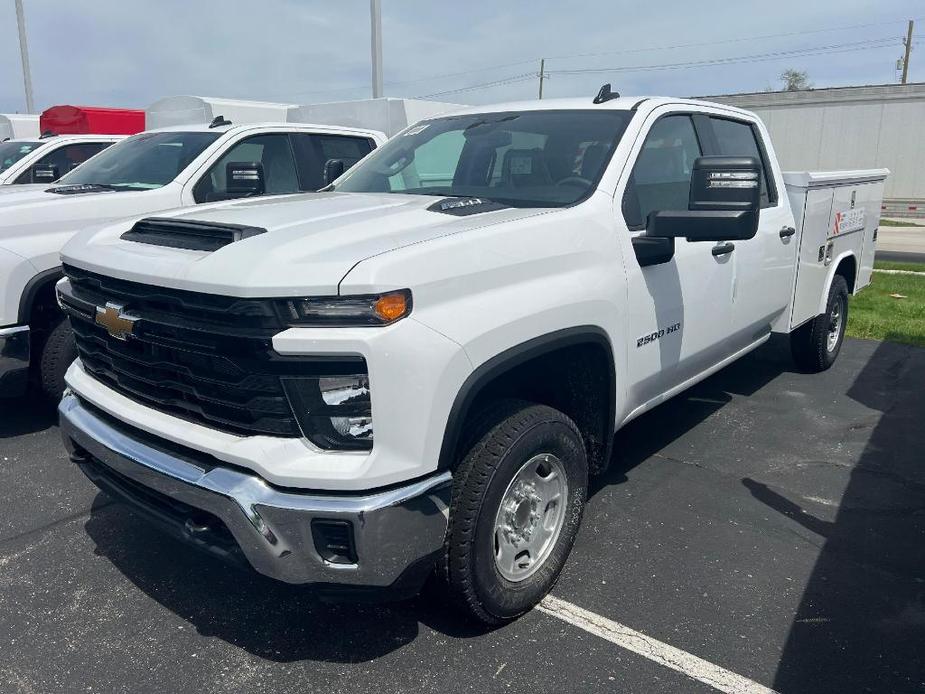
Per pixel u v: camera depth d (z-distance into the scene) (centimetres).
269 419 249
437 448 256
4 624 309
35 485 437
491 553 286
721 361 476
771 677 278
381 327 241
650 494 425
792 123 2575
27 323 473
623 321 344
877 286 1130
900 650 293
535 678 278
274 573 251
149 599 327
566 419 312
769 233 489
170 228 306
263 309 241
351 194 393
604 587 334
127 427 296
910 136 2398
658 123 398
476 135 411
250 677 279
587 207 334
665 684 274
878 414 557
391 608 320
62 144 950
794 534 382
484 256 276
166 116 1065
